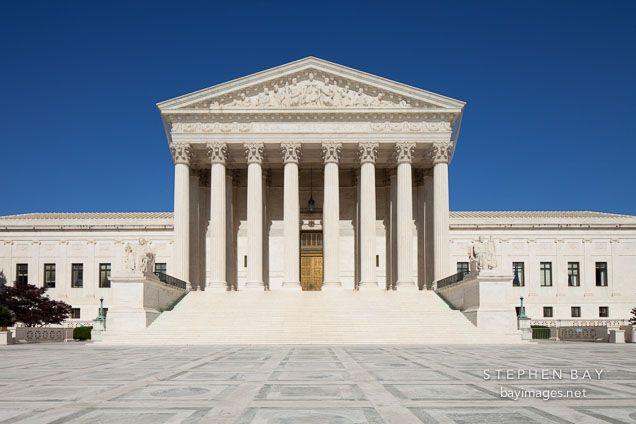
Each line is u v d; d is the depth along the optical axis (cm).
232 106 6944
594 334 5619
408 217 6806
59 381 2083
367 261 6744
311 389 1841
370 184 6850
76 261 8844
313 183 8225
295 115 6919
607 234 8919
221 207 6844
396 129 6944
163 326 5088
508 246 8875
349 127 6944
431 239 7331
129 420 1366
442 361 2867
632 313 7938
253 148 6894
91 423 1334
